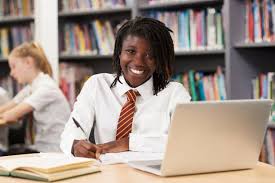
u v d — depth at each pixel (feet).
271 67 11.04
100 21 12.66
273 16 9.89
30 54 10.49
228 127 4.56
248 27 10.37
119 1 12.26
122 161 5.23
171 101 6.28
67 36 13.24
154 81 6.32
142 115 6.17
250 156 4.91
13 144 11.63
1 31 14.44
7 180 4.27
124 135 6.11
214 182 4.35
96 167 4.69
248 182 4.37
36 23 13.26
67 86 13.07
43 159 4.67
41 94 10.18
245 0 10.44
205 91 10.94
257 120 4.74
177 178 4.48
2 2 14.16
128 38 5.99
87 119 6.27
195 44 11.01
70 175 4.38
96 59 13.60
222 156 4.69
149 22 6.05
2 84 14.43
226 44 10.41
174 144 4.35
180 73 11.54
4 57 14.37
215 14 10.70
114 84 6.38
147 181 4.30
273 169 5.01
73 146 5.78
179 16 11.23
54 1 13.00
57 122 10.25
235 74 10.44
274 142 9.94
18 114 10.17
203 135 4.45
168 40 6.12
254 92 10.46
